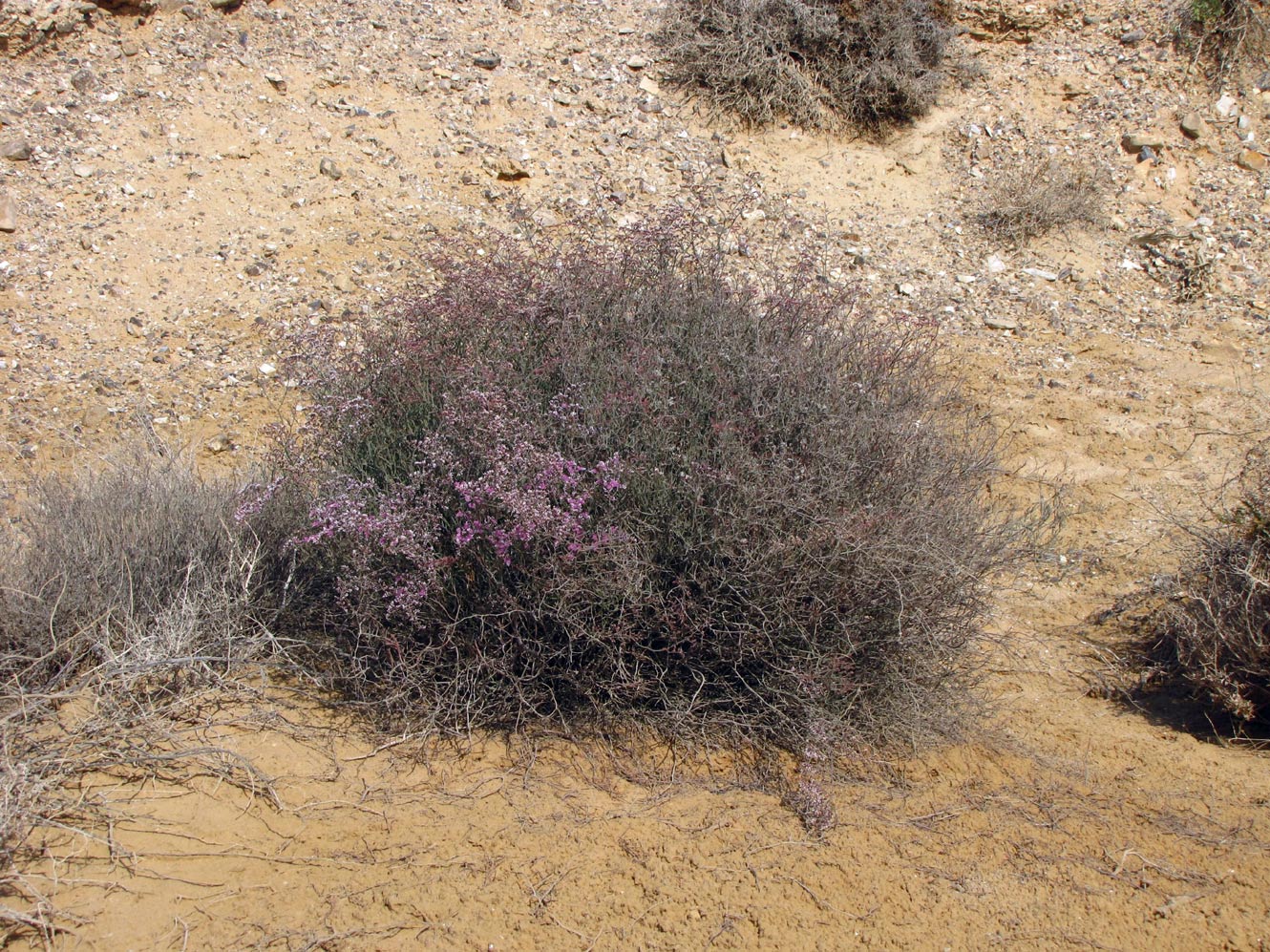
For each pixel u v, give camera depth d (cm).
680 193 409
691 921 236
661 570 262
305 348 302
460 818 249
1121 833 250
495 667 263
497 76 429
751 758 262
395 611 265
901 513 269
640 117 430
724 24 440
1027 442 348
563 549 258
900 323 338
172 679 267
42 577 269
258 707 266
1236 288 397
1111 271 407
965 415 327
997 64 455
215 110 400
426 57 427
